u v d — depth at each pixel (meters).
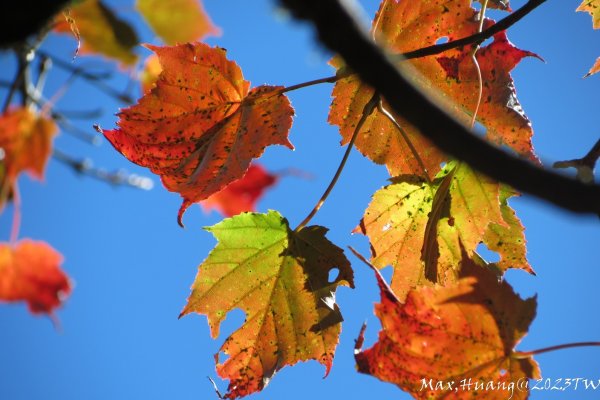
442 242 0.94
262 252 0.94
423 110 0.69
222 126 0.94
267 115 0.94
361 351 0.89
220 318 0.94
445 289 0.88
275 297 0.94
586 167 0.91
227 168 0.93
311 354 0.93
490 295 0.88
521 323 0.88
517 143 0.94
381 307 0.89
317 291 0.94
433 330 0.88
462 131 0.70
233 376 0.93
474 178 0.93
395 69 0.70
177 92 0.94
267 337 0.93
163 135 0.94
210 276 0.94
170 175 0.93
